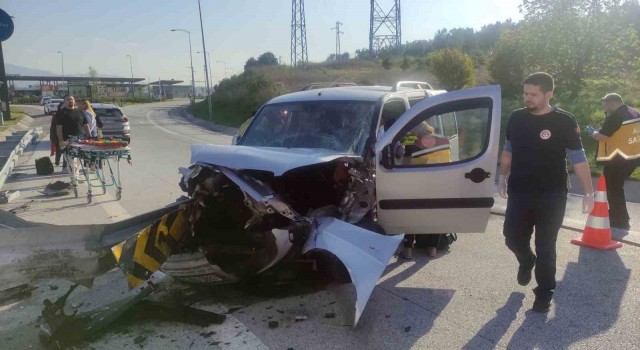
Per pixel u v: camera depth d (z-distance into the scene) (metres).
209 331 3.96
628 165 6.46
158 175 11.44
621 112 6.36
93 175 11.34
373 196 4.79
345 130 5.32
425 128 5.05
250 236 4.21
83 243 3.71
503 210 7.75
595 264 5.39
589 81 22.86
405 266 5.40
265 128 5.84
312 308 4.38
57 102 43.53
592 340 3.80
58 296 4.62
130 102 76.19
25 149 16.53
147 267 3.91
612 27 21.41
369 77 40.50
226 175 4.24
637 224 6.88
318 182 4.73
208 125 34.09
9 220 4.22
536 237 4.20
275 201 4.09
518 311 4.30
